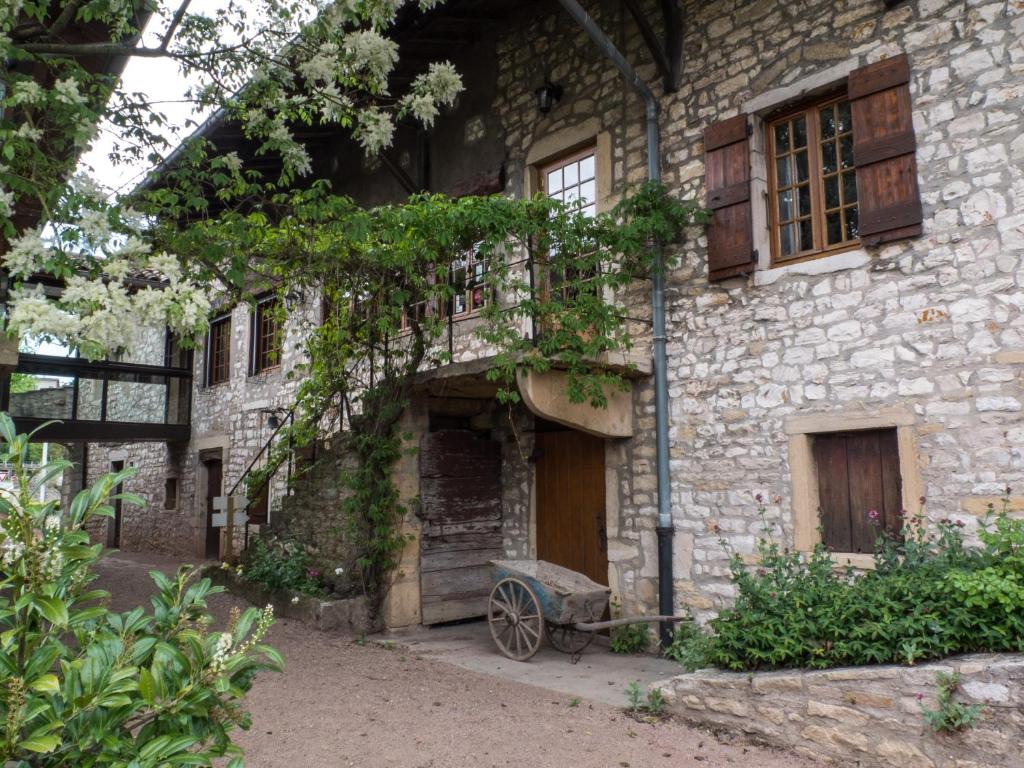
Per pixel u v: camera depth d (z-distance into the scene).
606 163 6.82
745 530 5.61
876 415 5.02
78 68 4.04
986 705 3.36
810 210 5.64
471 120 8.23
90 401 14.23
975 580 3.73
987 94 4.73
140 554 13.77
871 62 5.25
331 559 7.53
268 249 6.42
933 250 4.88
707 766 3.74
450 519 7.46
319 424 8.60
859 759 3.70
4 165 3.58
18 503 2.02
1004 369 4.55
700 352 6.02
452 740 4.11
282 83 4.80
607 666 5.72
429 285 6.89
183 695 2.01
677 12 6.38
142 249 3.31
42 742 1.76
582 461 7.10
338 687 5.15
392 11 4.36
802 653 4.11
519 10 7.77
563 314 5.82
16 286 3.13
